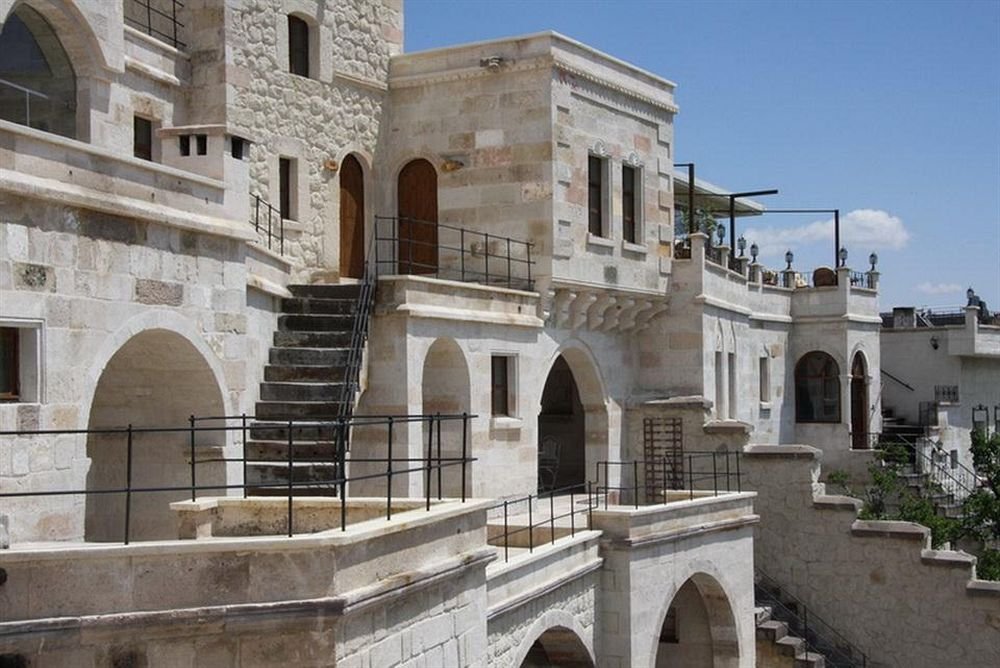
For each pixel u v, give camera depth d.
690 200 35.94
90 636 10.12
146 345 17.06
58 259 14.49
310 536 10.80
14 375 14.14
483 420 24.86
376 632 11.47
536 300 26.61
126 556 10.34
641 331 31.58
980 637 28.48
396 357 22.55
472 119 27.52
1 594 10.11
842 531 29.66
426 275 28.03
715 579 25.64
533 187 26.88
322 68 26.20
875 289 41.28
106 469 18.23
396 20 28.66
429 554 12.59
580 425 35.47
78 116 18.67
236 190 18.03
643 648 22.70
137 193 15.87
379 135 28.06
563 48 27.12
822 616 29.78
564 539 21.05
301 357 20.22
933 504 35.44
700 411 30.52
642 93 29.80
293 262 25.34
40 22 18.28
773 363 38.81
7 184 13.55
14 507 13.75
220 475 17.70
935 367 46.47
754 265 38.12
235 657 10.52
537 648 21.92
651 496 30.69
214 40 23.39
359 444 22.91
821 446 39.56
